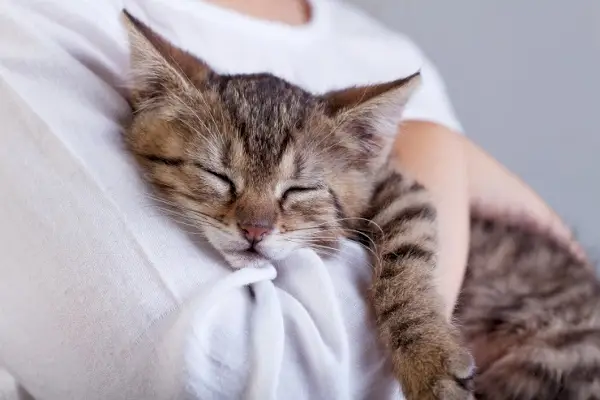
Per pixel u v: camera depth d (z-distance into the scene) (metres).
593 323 0.39
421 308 0.31
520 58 0.50
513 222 0.40
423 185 0.35
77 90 0.29
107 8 0.32
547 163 0.51
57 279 0.26
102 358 0.26
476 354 0.38
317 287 0.28
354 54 0.42
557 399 0.37
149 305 0.26
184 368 0.25
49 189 0.27
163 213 0.28
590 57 0.49
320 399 0.27
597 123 0.50
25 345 0.27
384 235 0.33
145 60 0.31
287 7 0.41
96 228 0.26
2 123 0.27
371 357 0.29
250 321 0.27
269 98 0.33
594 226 0.50
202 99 0.32
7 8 0.29
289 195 0.32
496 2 0.50
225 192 0.31
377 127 0.34
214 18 0.37
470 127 0.52
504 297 0.39
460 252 0.35
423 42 0.52
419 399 0.29
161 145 0.31
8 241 0.27
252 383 0.26
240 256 0.30
